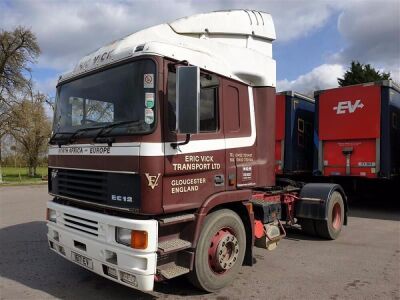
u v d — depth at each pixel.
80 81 5.38
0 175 31.73
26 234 8.73
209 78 5.19
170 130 4.53
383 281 5.73
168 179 4.54
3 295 5.13
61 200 5.62
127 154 4.44
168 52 4.58
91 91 5.15
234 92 5.63
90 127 5.05
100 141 4.73
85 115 5.20
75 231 5.03
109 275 4.61
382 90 10.44
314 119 11.89
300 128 11.84
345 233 8.94
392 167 10.62
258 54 6.07
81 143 5.07
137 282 4.29
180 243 4.70
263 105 6.15
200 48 5.37
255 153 5.95
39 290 5.31
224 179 5.30
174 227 4.79
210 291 5.14
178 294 5.16
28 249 7.39
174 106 4.59
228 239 5.22
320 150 11.39
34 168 38.62
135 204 4.37
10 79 35.88
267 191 7.15
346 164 10.95
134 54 4.59
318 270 6.21
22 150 37.16
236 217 5.41
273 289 5.37
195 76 4.23
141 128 4.39
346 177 11.35
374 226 9.80
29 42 36.75
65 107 5.63
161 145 4.43
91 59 5.30
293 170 11.41
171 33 5.48
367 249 7.49
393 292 5.31
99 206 4.76
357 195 12.37
